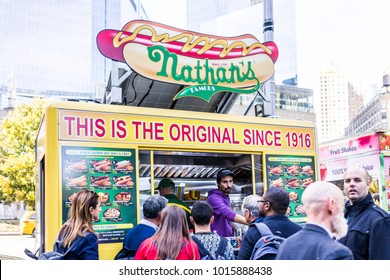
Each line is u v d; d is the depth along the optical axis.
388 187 7.92
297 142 5.68
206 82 5.34
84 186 4.35
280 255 2.37
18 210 33.72
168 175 5.83
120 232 4.43
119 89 5.13
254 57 5.71
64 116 4.39
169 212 3.26
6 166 24.03
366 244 3.09
